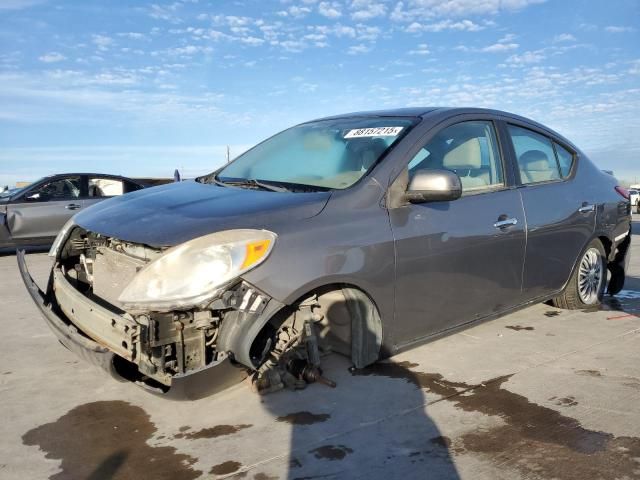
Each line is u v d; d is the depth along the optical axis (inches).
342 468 101.1
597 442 110.3
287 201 124.4
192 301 103.7
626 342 169.2
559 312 200.4
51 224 406.9
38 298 140.4
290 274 113.0
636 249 378.6
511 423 117.9
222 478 98.4
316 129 168.7
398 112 161.6
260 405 125.2
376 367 146.2
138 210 129.4
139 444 110.2
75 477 99.3
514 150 171.0
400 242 131.6
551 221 173.2
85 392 134.2
